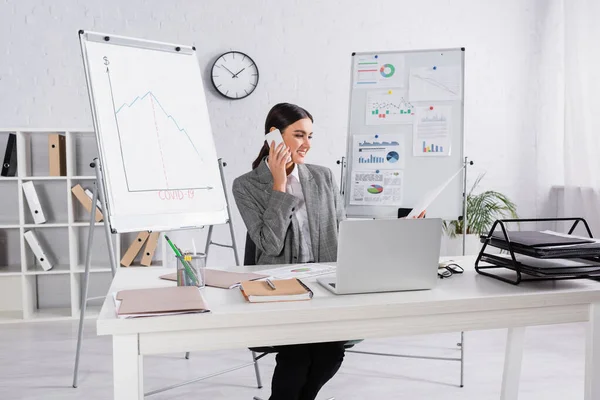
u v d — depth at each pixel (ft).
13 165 13.32
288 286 5.54
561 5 15.53
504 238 6.11
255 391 9.05
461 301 5.35
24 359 10.50
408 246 5.48
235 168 14.71
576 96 13.91
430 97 10.16
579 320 5.75
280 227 7.77
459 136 10.03
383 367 10.11
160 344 4.84
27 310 13.07
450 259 7.42
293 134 8.30
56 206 14.20
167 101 7.73
